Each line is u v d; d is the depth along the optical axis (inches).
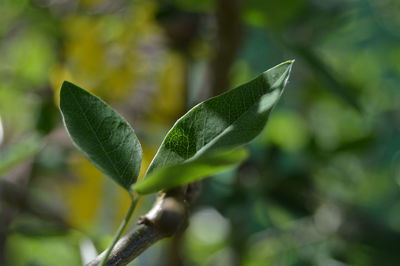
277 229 28.7
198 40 26.5
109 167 10.9
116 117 11.2
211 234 34.8
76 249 21.7
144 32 27.6
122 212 25.8
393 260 26.7
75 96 11.3
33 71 32.1
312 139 28.6
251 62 30.6
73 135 11.1
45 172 27.2
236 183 25.7
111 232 26.3
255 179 26.0
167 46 27.1
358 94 31.9
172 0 26.1
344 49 37.0
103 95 27.2
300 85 32.5
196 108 10.7
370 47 37.2
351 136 28.7
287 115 33.1
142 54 27.6
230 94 10.7
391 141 36.2
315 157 28.5
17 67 32.0
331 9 29.8
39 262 31.6
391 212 38.8
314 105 33.6
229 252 28.7
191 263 32.4
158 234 11.5
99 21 28.0
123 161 11.0
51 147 26.5
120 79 27.3
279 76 10.6
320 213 28.4
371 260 27.0
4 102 30.2
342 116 35.2
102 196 26.9
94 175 26.9
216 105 10.7
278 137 32.4
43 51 32.4
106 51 27.5
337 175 30.5
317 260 27.7
